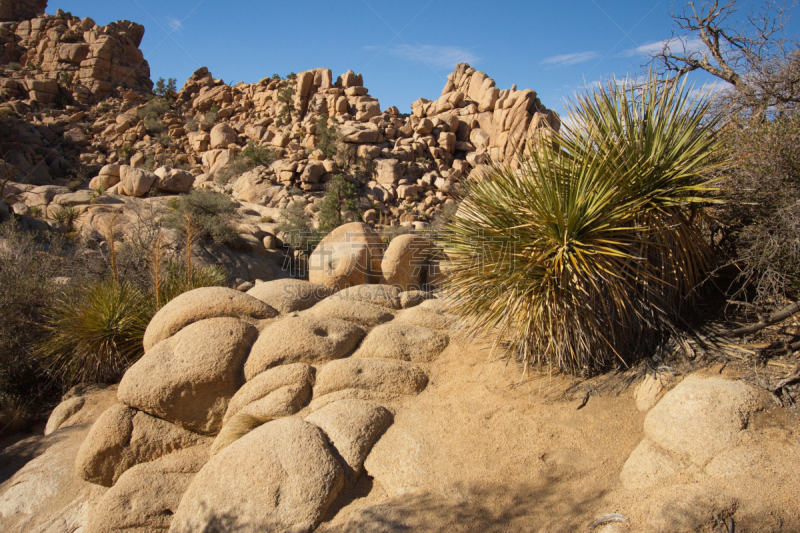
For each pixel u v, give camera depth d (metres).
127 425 4.57
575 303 3.68
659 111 3.97
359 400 4.19
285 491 3.38
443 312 5.46
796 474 2.58
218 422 4.58
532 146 4.20
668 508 2.60
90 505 4.40
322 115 47.53
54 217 17.59
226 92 61.75
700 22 5.14
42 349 6.87
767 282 3.70
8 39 70.50
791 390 3.09
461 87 49.03
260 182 36.69
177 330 5.11
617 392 3.79
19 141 45.19
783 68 4.29
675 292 4.01
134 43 76.81
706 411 3.03
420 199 38.28
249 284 9.63
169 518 3.98
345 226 7.26
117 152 50.88
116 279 7.54
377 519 3.11
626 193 3.79
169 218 17.48
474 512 3.06
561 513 2.93
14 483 4.93
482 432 3.72
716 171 3.91
